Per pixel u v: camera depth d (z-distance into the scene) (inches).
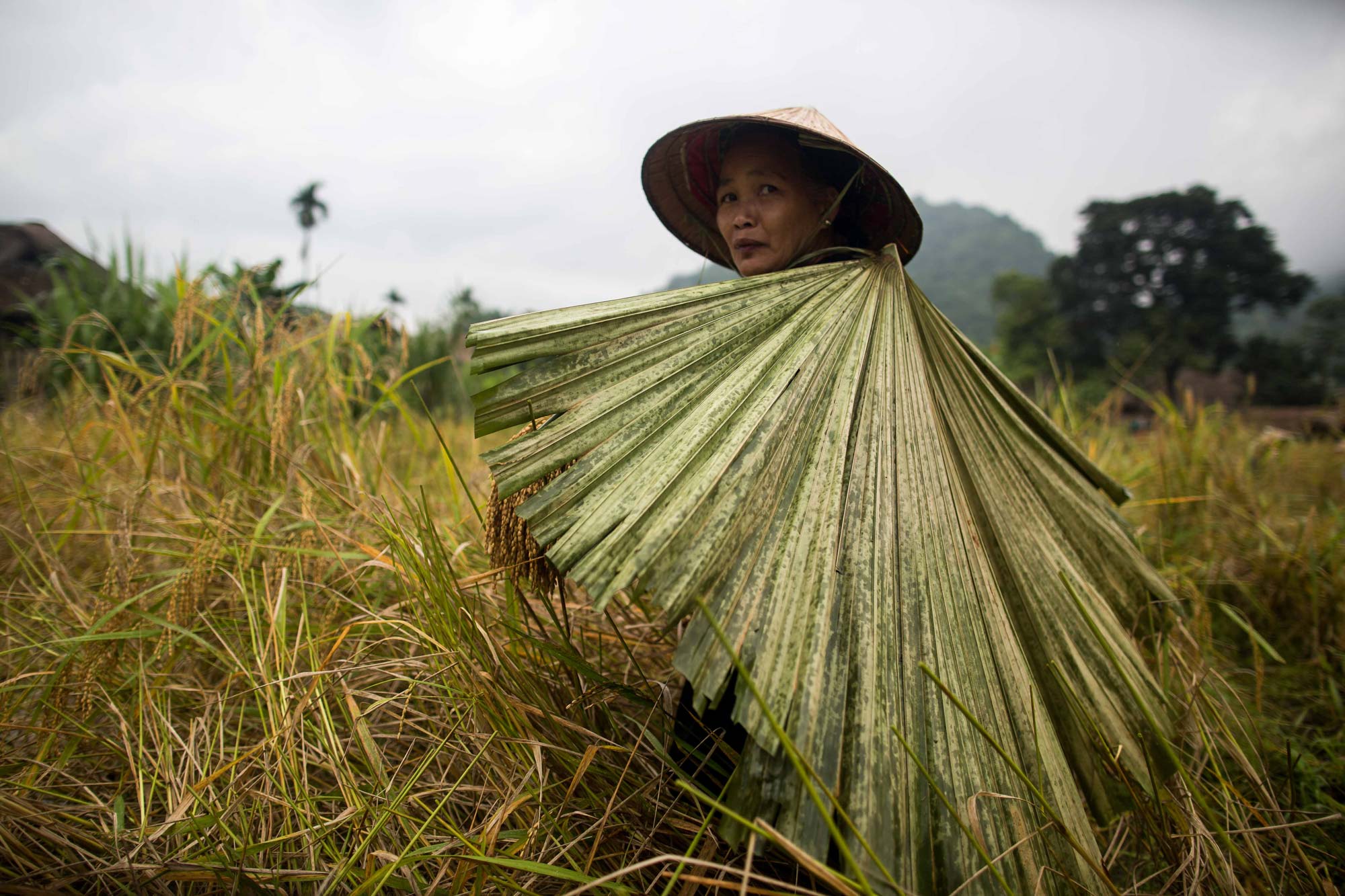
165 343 176.6
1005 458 58.9
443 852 47.3
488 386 47.4
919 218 65.8
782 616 41.6
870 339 53.4
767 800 38.8
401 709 66.4
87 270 202.4
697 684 39.9
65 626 75.8
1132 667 56.9
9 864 48.3
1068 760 51.4
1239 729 78.7
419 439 99.5
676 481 44.0
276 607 68.6
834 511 45.7
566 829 50.0
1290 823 58.7
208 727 61.8
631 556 41.8
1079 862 43.9
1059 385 145.2
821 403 49.8
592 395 47.9
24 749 62.5
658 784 54.2
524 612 66.6
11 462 85.8
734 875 48.9
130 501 85.2
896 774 40.0
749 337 51.3
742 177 64.3
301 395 100.1
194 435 97.8
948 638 45.6
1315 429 240.4
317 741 61.7
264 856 51.9
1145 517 132.5
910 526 47.7
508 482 45.4
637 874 49.9
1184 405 161.9
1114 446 148.4
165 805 59.2
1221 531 124.0
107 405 100.6
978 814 41.2
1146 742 55.0
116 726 66.5
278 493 95.3
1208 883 53.1
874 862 36.1
